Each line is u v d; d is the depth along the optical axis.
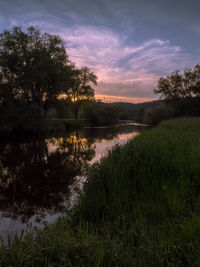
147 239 1.90
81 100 44.06
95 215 2.89
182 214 2.40
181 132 10.04
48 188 5.36
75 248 1.77
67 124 34.16
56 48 25.23
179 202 2.56
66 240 1.86
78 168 7.57
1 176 6.61
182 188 3.02
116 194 3.13
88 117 47.22
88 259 1.63
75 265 1.57
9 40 22.59
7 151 11.85
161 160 3.84
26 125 20.59
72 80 26.58
